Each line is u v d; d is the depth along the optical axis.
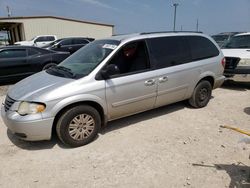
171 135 4.47
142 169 3.46
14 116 3.74
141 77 4.51
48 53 9.30
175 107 5.88
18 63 8.69
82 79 3.97
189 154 3.83
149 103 4.80
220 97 6.88
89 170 3.46
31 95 3.77
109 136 4.44
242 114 5.51
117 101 4.32
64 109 3.87
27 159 3.75
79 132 4.03
